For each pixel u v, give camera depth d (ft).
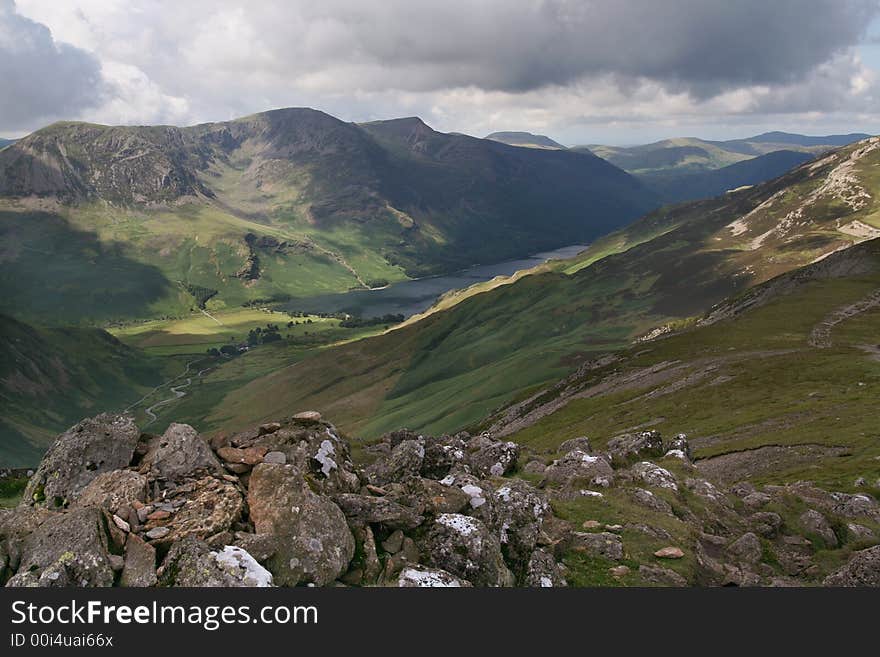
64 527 44.21
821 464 177.88
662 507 92.32
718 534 91.15
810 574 80.43
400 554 53.36
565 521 79.25
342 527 50.31
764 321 507.71
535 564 63.05
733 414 287.07
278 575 45.78
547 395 513.86
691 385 372.38
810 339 434.30
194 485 51.93
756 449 209.15
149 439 57.41
